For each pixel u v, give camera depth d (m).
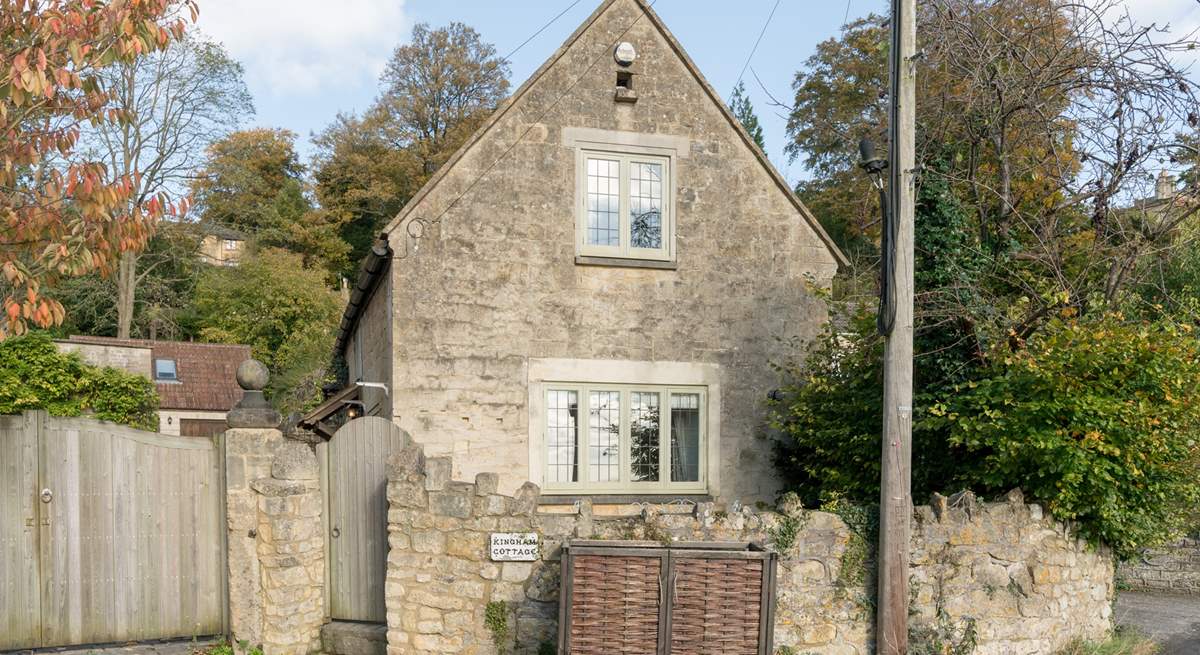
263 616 8.20
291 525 8.30
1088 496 9.09
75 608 8.08
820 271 12.51
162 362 28.59
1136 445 8.76
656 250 11.93
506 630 7.99
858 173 19.89
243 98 31.17
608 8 11.84
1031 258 10.89
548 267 11.48
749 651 7.38
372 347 13.94
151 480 8.34
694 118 12.10
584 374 11.53
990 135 11.49
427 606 8.03
